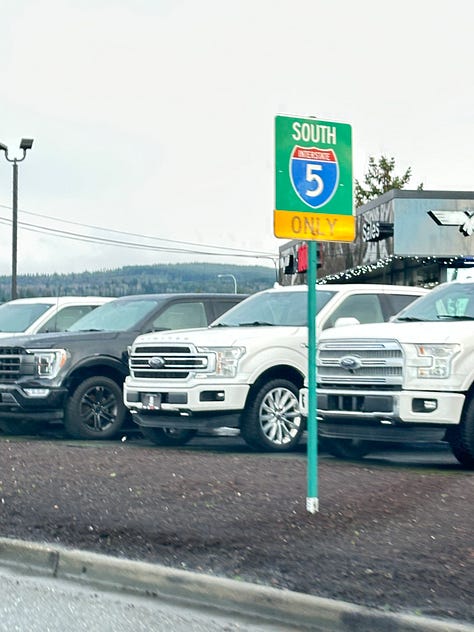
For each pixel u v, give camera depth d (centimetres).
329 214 793
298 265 1353
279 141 770
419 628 532
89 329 1452
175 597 628
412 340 1020
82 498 868
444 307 1147
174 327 1428
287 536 720
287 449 1209
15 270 3288
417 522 754
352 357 1057
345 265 3956
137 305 1466
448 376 1000
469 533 716
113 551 697
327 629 562
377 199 3581
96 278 15312
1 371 1377
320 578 616
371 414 1030
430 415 1000
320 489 891
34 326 1593
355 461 1126
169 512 806
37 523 781
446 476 963
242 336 1198
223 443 1341
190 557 675
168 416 1216
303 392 1110
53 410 1359
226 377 1180
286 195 771
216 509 812
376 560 649
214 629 564
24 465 1045
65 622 577
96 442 1338
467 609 551
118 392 1387
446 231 3416
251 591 596
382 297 1305
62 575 684
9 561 714
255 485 909
